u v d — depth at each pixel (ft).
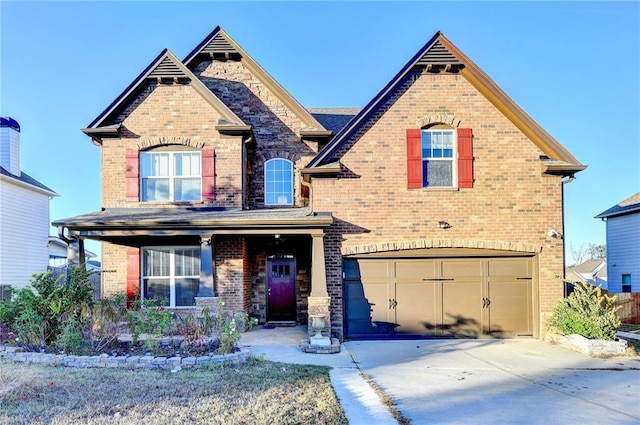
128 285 42.04
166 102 42.29
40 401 18.72
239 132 41.70
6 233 63.57
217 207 41.39
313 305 34.83
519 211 38.65
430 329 38.06
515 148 39.06
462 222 38.47
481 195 38.68
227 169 41.91
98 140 42.88
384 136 38.99
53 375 23.07
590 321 33.30
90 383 21.52
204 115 42.22
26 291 29.71
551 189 38.83
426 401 20.44
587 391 22.59
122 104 42.01
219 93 46.50
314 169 37.65
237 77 46.83
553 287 38.11
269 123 46.34
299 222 35.91
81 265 34.58
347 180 38.55
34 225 70.49
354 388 22.17
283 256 46.19
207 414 17.20
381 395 21.12
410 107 39.27
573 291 38.83
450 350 32.99
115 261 42.63
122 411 17.53
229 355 26.68
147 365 25.18
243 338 36.91
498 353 32.04
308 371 25.17
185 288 42.70
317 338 32.68
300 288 45.91
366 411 18.74
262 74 46.24
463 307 38.27
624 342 32.55
